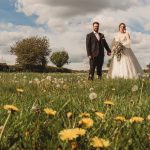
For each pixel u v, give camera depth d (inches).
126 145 92.4
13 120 121.8
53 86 323.3
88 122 95.8
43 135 100.8
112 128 111.3
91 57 561.3
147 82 327.9
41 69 2669.8
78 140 87.7
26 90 283.0
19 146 90.5
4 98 196.9
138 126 114.4
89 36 565.0
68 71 2741.1
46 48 2792.8
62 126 117.3
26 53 2721.5
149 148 91.8
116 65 569.0
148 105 171.6
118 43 562.6
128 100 213.5
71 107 159.6
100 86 324.2
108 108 140.1
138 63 573.9
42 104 174.4
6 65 2017.7
